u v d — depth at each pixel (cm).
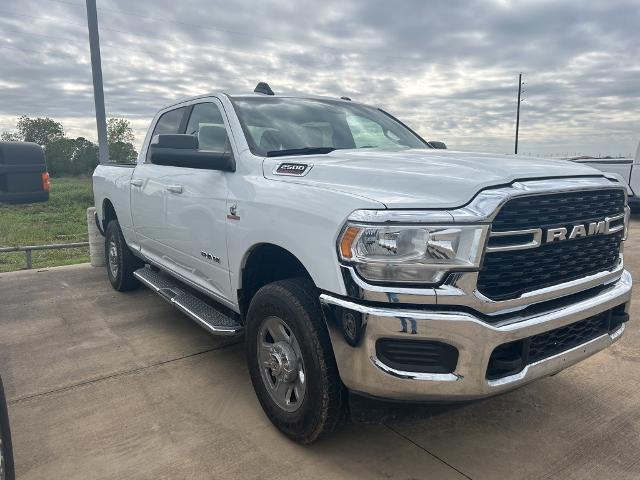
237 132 355
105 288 627
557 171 264
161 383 365
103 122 1102
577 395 346
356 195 249
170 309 536
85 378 373
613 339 294
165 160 346
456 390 229
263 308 291
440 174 252
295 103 410
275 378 297
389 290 228
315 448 286
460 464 273
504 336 232
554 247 254
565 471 266
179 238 406
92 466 269
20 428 305
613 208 285
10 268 885
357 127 411
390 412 263
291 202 276
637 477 261
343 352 243
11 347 434
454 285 226
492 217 225
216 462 272
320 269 251
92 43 1078
